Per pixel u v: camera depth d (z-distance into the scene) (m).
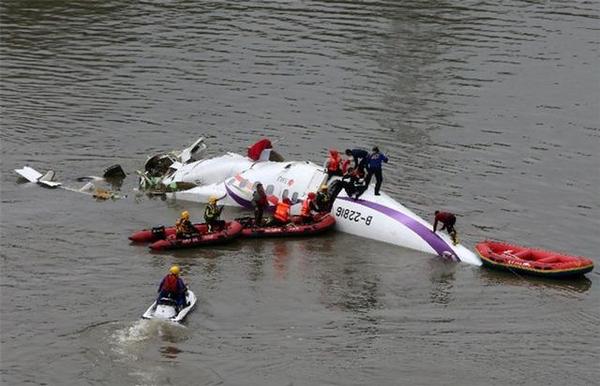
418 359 101.06
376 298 115.31
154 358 98.81
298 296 114.94
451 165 163.62
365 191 137.38
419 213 142.00
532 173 161.75
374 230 133.12
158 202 146.25
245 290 115.94
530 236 136.00
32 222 135.38
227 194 145.00
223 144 172.62
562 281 121.38
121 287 115.38
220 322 107.44
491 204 147.50
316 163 163.38
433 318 110.38
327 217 136.50
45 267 120.62
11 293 112.88
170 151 168.50
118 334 103.38
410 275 122.06
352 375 97.50
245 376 96.44
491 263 123.38
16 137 171.75
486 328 108.31
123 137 174.38
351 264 125.12
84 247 127.50
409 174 159.00
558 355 102.62
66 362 97.56
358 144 173.50
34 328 104.44
